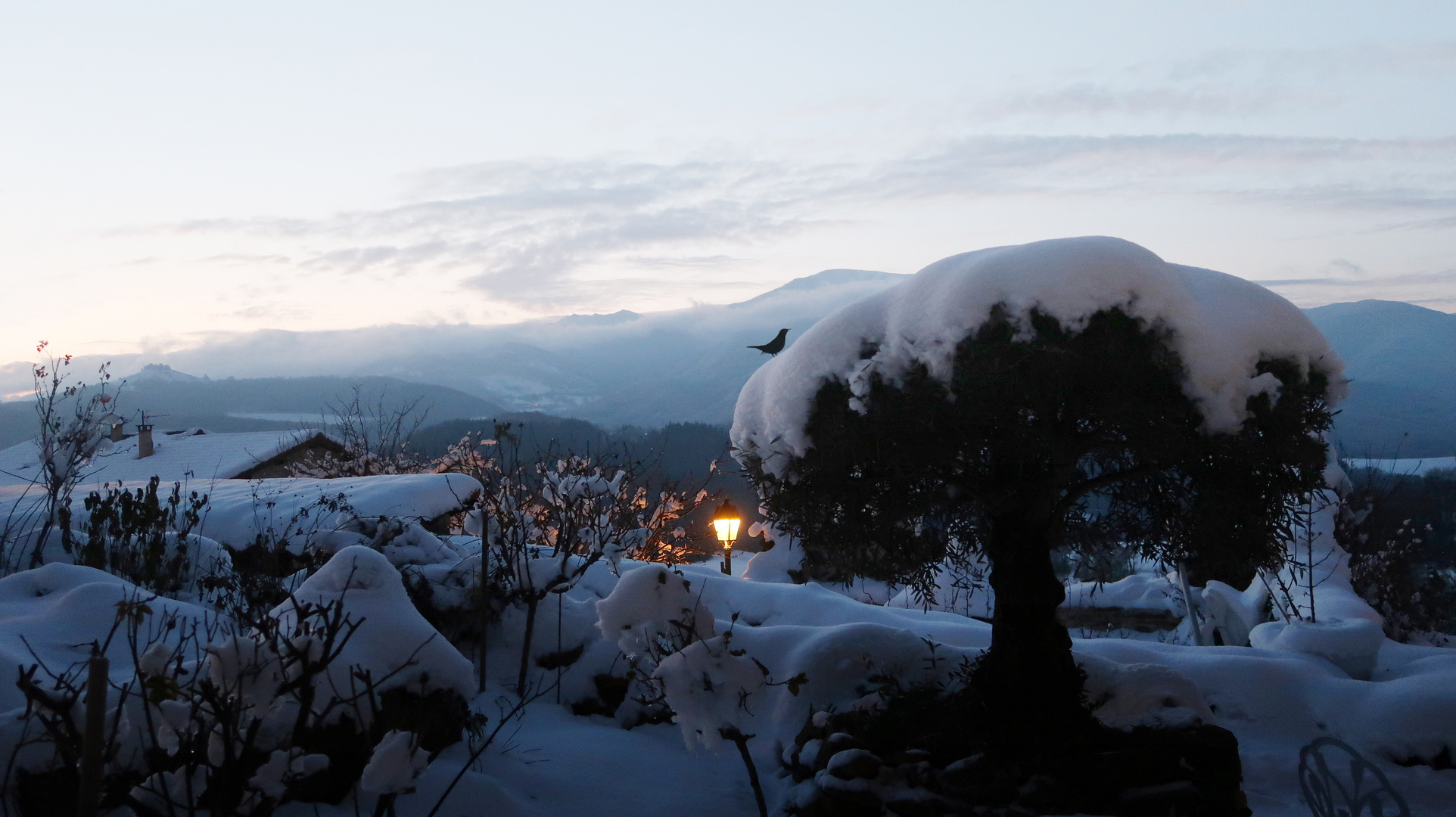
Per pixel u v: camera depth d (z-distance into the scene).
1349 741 4.73
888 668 4.73
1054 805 3.53
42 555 5.69
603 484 5.85
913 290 3.64
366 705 3.39
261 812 2.43
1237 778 3.67
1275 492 3.55
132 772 2.87
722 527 10.27
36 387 6.69
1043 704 3.85
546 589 5.07
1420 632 10.77
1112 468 4.10
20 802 2.76
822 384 3.70
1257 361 3.39
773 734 4.63
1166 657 5.43
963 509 4.32
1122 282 3.25
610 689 4.99
